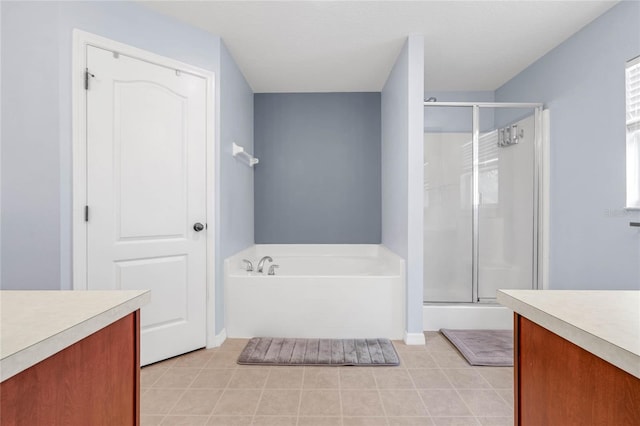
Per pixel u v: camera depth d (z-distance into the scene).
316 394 1.84
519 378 0.89
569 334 0.66
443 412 1.69
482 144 3.12
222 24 2.35
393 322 2.62
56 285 1.81
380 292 2.62
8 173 1.79
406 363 2.22
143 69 2.14
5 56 1.78
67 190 1.84
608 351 0.56
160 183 2.22
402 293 2.62
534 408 0.82
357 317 2.62
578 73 2.45
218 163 2.50
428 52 2.79
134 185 2.11
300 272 3.57
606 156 2.21
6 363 0.49
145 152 2.15
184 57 2.32
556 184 2.69
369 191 3.73
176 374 2.06
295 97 3.74
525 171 2.95
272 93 3.74
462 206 3.12
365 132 3.73
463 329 2.82
